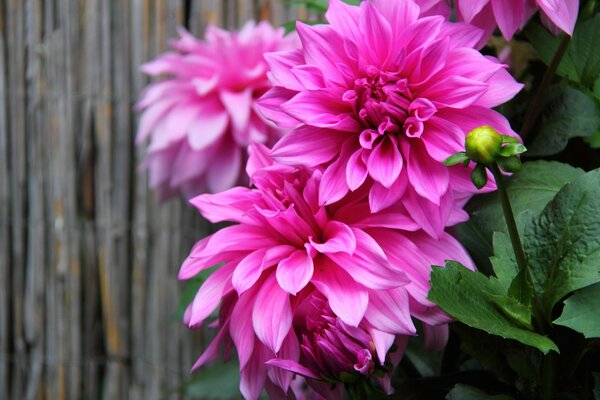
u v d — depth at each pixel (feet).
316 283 2.17
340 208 2.24
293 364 2.17
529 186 2.31
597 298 2.10
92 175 5.41
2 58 5.33
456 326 2.25
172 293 5.42
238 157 4.38
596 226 2.12
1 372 5.74
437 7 2.29
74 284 5.54
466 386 2.21
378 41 2.22
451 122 2.16
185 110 4.41
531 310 2.12
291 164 2.20
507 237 2.19
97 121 5.32
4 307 5.66
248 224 2.27
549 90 2.46
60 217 5.47
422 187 2.12
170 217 5.37
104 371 5.65
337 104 2.22
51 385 5.70
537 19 2.47
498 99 2.16
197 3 5.06
